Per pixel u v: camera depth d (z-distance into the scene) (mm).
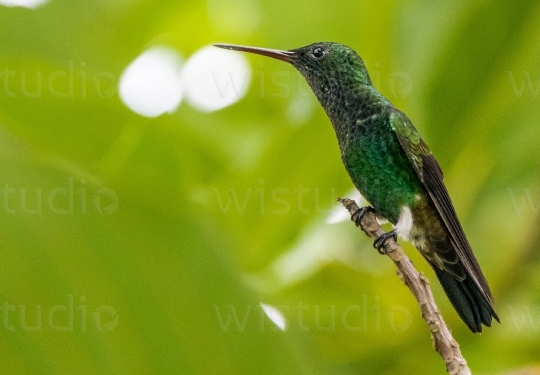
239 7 1788
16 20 1752
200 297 1450
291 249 1754
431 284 1771
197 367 1414
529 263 1753
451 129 1754
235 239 1746
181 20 1781
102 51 1765
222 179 1761
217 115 1770
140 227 1410
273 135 1764
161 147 1710
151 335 1384
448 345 1714
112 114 1712
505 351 1750
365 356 1743
